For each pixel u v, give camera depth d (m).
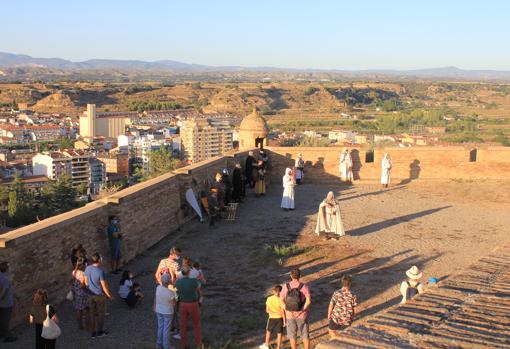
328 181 25.50
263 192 22.36
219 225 17.97
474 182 24.97
